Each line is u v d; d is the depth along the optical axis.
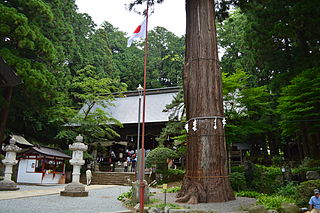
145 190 8.20
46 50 18.52
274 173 12.72
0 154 16.73
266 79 20.66
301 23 14.89
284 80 15.86
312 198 6.60
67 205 8.27
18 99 19.67
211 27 9.57
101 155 24.52
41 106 19.97
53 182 16.08
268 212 6.55
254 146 23.33
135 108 26.25
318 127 13.29
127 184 16.50
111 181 17.58
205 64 9.15
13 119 20.42
